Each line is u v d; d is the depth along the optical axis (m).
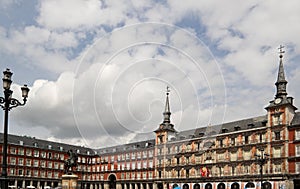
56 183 110.06
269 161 71.06
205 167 82.69
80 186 114.44
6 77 18.66
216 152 82.06
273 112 72.62
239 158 77.44
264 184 70.81
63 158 113.56
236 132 79.31
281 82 73.00
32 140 108.31
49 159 109.38
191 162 85.50
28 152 104.00
